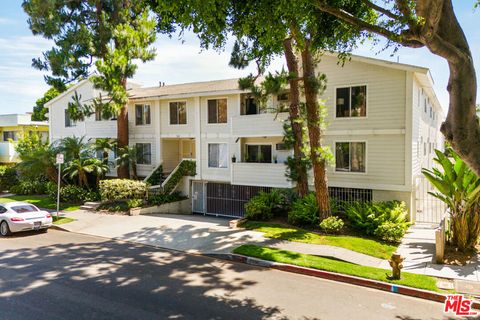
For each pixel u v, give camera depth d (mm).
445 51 5395
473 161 5668
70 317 6531
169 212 20484
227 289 8078
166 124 23188
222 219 18219
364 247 11258
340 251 10859
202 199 22016
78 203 20859
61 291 7883
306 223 14352
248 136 18906
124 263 10133
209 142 21469
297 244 11664
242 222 14945
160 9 6812
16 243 12688
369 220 12930
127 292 7828
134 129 24609
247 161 20594
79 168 21250
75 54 20859
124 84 20625
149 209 18984
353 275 8773
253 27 7715
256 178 18688
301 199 15398
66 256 10891
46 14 19781
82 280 8633
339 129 16922
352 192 16844
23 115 34625
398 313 6883
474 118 5637
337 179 17109
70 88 27188
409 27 6020
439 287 7988
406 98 15305
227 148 20828
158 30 8617
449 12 5730
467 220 10570
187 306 7070
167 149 24078
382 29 6535
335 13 6805
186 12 6277
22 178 25531
